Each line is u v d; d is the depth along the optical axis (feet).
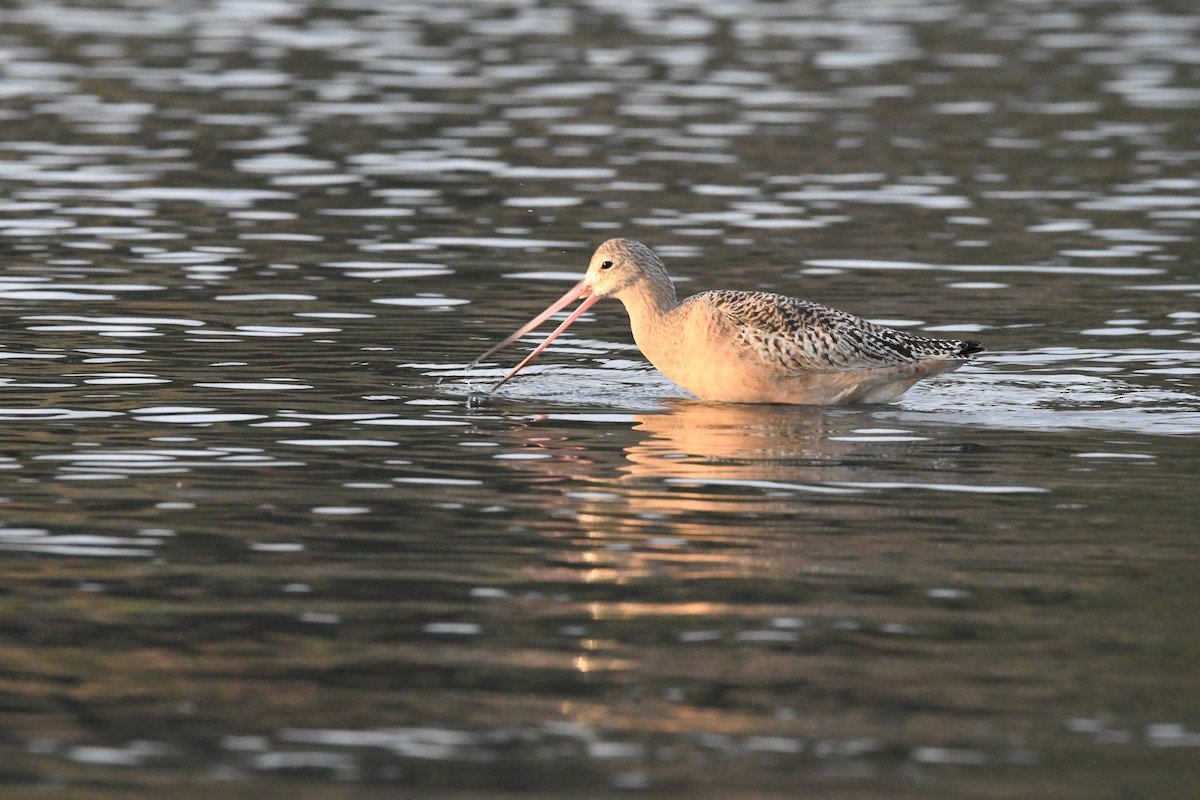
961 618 35.50
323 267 75.00
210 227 82.07
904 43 138.72
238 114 109.09
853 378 54.90
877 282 73.51
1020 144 104.47
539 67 126.72
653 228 83.66
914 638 34.42
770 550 39.83
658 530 41.29
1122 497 44.27
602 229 83.46
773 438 50.70
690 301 57.11
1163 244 80.69
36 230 80.38
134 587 37.06
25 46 129.90
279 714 30.86
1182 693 31.83
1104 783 28.37
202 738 29.89
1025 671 32.81
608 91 118.62
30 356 59.26
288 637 34.37
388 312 67.62
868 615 35.68
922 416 53.78
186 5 150.71
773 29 144.56
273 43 133.90
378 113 110.42
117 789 28.02
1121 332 65.26
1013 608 36.09
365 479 45.55
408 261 76.43
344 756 29.25
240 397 54.54
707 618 35.47
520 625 35.04
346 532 40.93
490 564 38.75
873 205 89.15
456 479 45.68
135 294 69.21
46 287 70.03
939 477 46.19
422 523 41.73
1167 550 39.88
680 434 51.16
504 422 52.39
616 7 153.89
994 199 90.53
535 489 44.75
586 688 32.01
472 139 103.86
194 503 43.09
